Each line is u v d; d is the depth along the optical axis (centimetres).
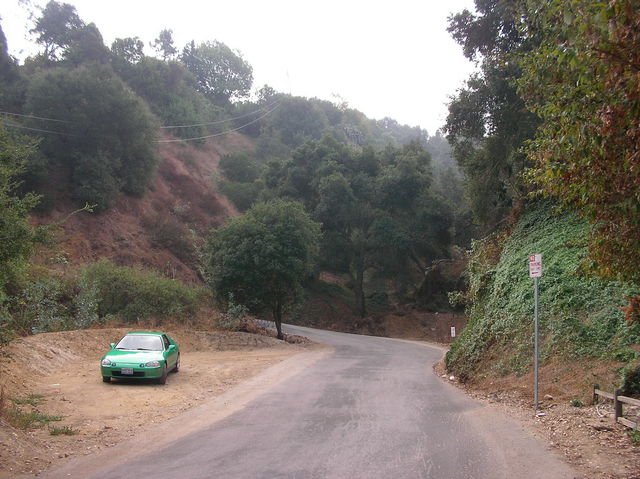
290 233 3209
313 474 575
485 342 1418
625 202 573
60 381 1305
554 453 637
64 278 2691
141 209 5119
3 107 4738
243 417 907
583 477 546
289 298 3359
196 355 2269
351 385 1323
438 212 5181
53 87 4516
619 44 507
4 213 890
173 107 7775
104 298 2695
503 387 1133
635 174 534
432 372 1708
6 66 5216
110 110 4694
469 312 2070
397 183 5144
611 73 520
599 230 656
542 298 1294
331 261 5450
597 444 664
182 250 5012
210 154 8044
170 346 1480
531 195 805
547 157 689
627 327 991
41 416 885
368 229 5253
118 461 645
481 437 742
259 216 3275
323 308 5606
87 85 4622
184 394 1181
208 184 6850
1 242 883
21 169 1017
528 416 861
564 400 927
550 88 726
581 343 1062
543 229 1744
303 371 1661
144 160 5144
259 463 621
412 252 5412
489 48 2372
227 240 3222
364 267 5638
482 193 2555
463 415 913
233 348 2661
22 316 2072
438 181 8025
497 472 576
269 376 1518
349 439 737
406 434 767
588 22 511
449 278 5428
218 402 1077
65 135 4516
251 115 10856
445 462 618
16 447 671
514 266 1585
